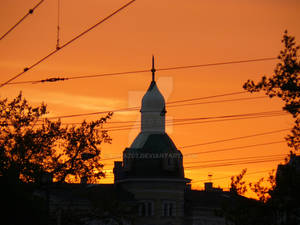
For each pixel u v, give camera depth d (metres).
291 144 60.94
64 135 93.31
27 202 84.44
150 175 148.38
